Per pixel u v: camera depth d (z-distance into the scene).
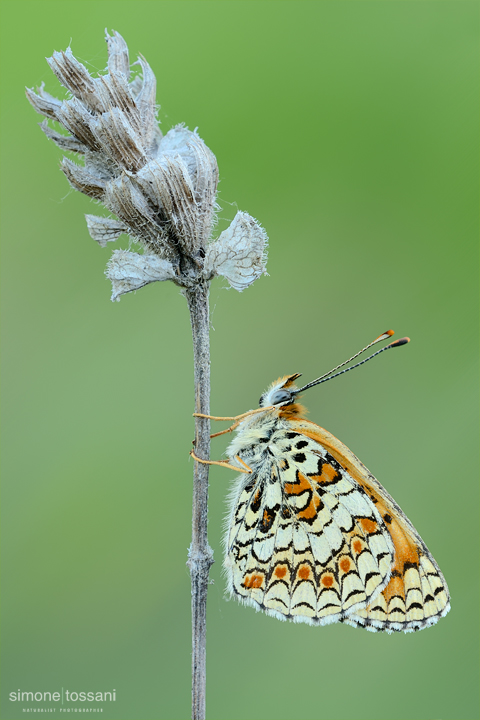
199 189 0.26
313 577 0.28
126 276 0.27
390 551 0.28
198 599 0.27
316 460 0.28
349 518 0.28
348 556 0.28
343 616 0.28
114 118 0.26
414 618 0.28
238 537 0.28
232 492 0.28
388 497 0.28
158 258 0.27
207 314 0.27
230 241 0.26
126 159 0.26
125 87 0.26
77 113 0.26
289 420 0.28
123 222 0.26
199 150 0.27
